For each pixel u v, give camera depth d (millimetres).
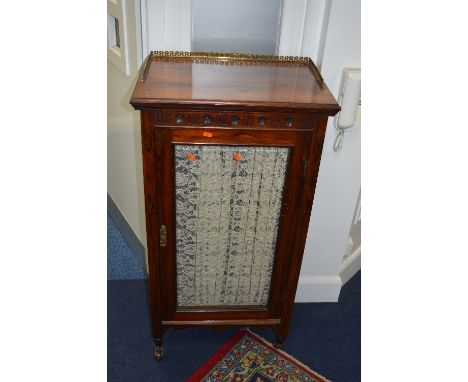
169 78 1534
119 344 2164
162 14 1708
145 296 2439
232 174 1562
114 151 2602
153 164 1510
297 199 1632
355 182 2102
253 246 1743
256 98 1429
